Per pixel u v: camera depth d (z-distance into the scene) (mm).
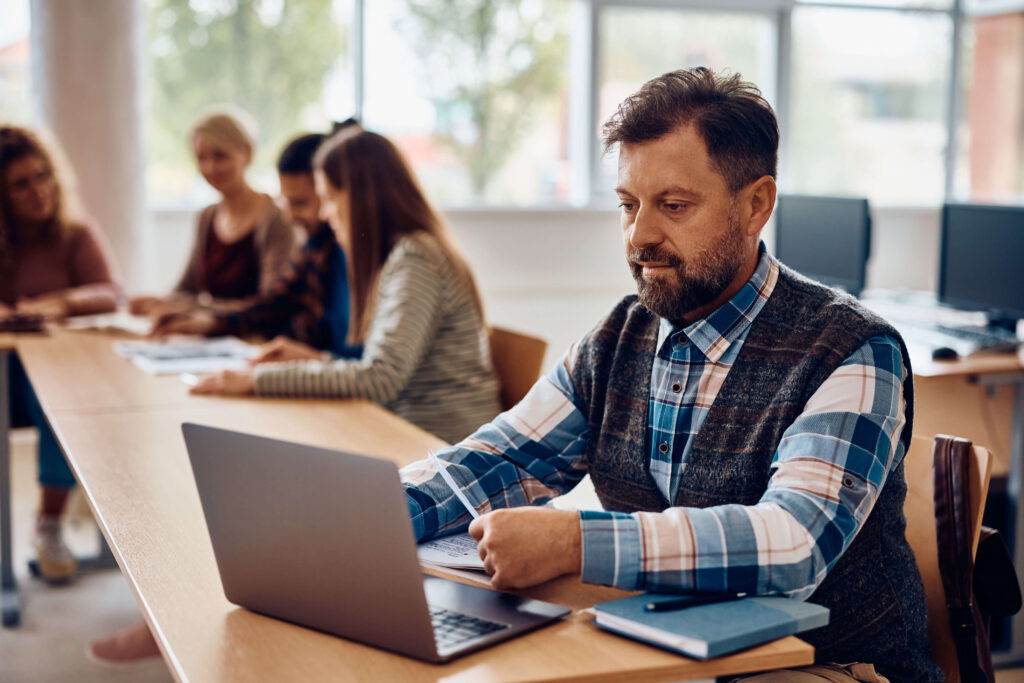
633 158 1223
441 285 2350
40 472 3143
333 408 2205
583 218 5523
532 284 5496
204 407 2191
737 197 1217
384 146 2424
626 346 1383
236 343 2975
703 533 1071
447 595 1139
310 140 2967
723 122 1196
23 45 4656
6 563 2877
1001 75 6062
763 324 1267
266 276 3354
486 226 5398
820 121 5906
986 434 3012
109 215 4371
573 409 1437
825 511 1104
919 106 6035
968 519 1344
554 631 1054
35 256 3447
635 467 1341
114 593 3107
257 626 1094
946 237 3404
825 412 1171
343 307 2975
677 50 5680
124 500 1544
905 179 6055
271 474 1062
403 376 2271
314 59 5180
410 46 5320
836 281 3824
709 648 957
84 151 4316
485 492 1377
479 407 2381
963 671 1341
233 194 3508
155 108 4941
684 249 1216
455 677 957
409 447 1903
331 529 1030
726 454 1251
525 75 5520
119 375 2512
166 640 1057
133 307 3434
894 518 1262
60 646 2736
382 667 984
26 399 3229
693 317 1291
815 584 1088
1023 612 2686
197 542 1364
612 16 5566
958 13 5992
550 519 1108
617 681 964
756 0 5695
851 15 5867
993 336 3080
